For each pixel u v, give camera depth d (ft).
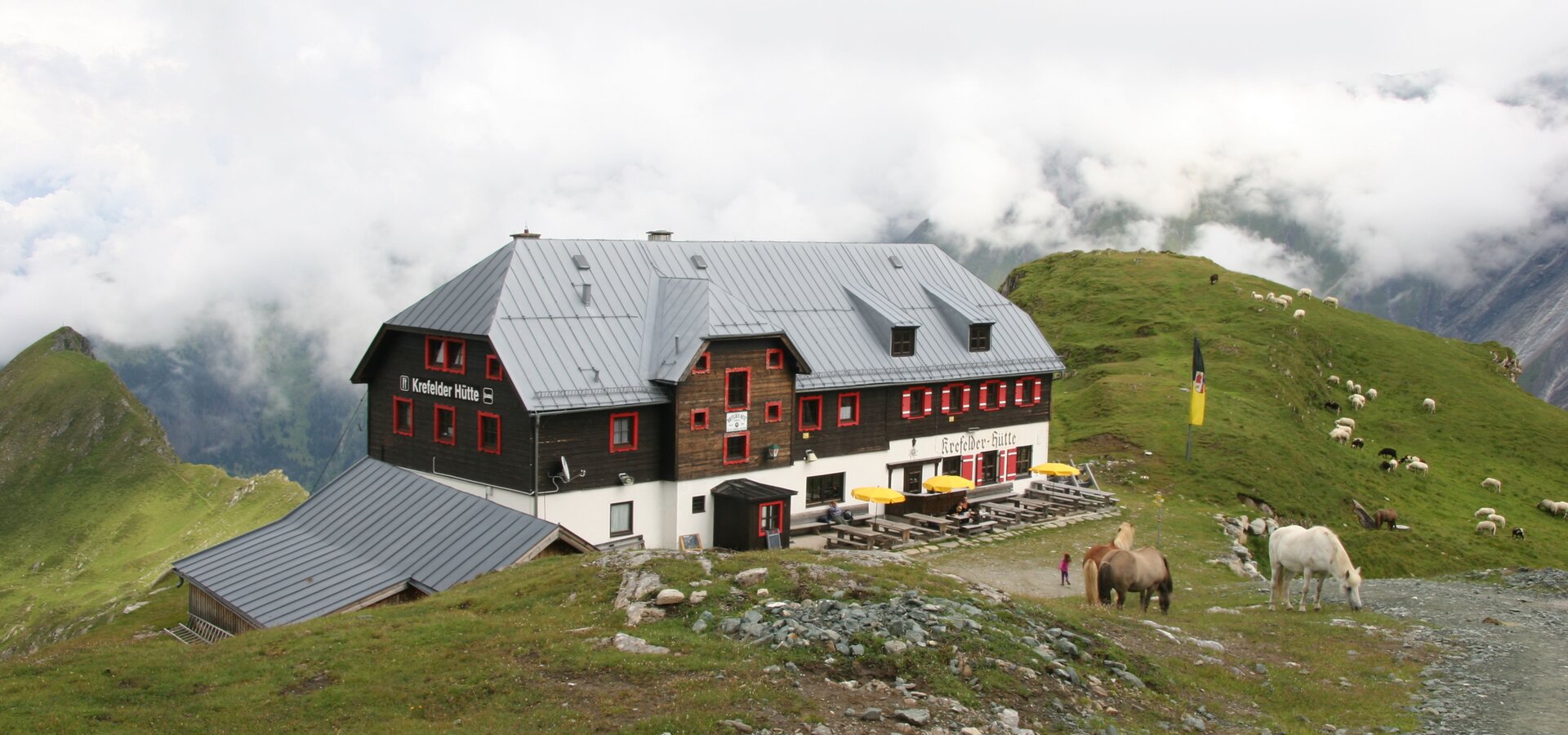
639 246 196.03
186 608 161.99
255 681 73.10
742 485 177.78
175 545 628.69
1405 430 385.91
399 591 124.06
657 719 60.54
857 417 200.44
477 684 68.69
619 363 171.63
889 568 94.38
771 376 183.93
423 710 65.82
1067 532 196.03
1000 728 62.34
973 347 222.89
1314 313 485.15
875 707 63.21
